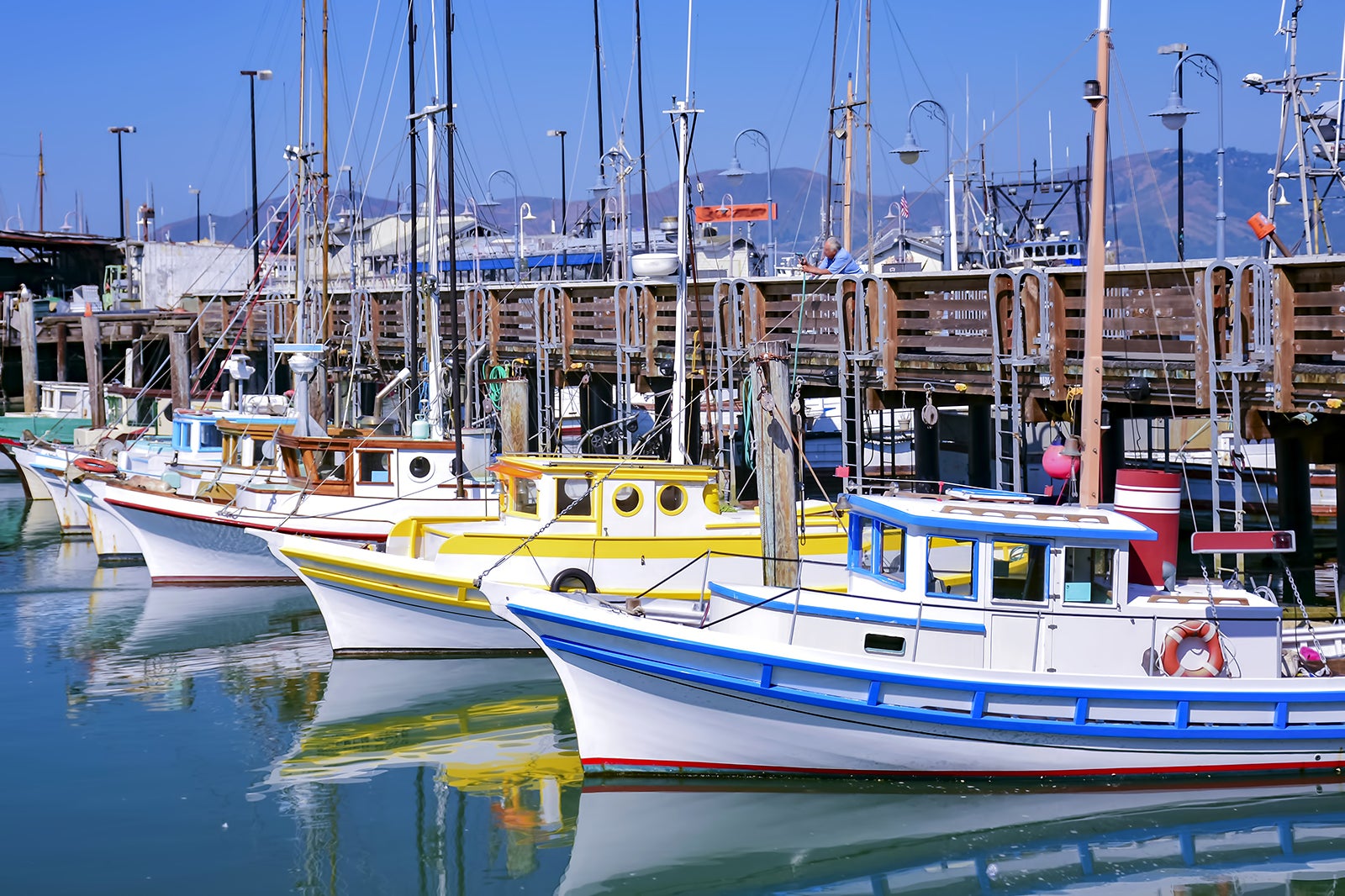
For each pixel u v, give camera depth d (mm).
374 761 15445
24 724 17000
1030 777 13859
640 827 13297
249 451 28219
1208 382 16453
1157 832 12984
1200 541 13656
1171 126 25078
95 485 28891
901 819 13336
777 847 12820
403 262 45094
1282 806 13477
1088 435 14359
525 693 18109
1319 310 17031
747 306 24578
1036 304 18766
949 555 13906
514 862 12633
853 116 33844
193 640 21656
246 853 12914
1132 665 13570
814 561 16562
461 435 24953
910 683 13406
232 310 49344
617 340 27484
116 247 73500
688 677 13656
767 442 16812
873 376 22109
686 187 21422
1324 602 18000
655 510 19469
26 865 12633
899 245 52906
